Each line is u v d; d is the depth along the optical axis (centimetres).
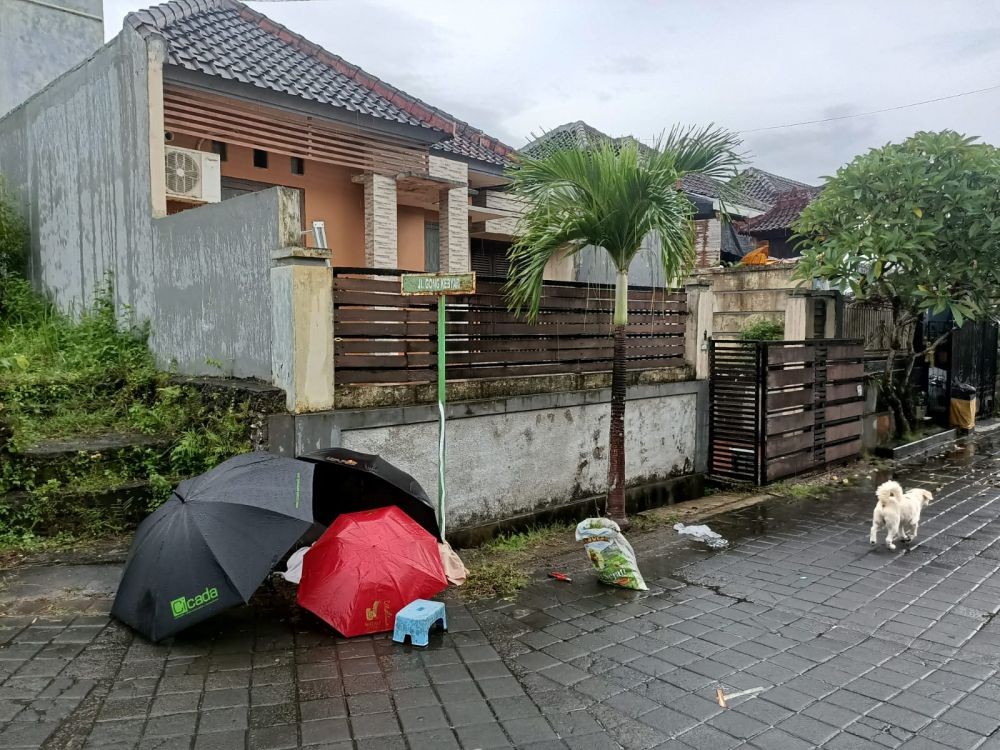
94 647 427
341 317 602
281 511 441
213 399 632
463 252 1199
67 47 1190
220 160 920
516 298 706
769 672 421
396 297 638
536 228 679
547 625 491
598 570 574
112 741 335
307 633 465
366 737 346
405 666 423
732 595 553
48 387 719
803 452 1009
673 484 898
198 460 619
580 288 796
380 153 1067
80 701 369
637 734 354
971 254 1088
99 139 864
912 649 454
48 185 994
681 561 641
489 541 698
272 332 599
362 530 491
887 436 1235
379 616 463
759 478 930
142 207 790
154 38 767
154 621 416
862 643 463
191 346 721
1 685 380
